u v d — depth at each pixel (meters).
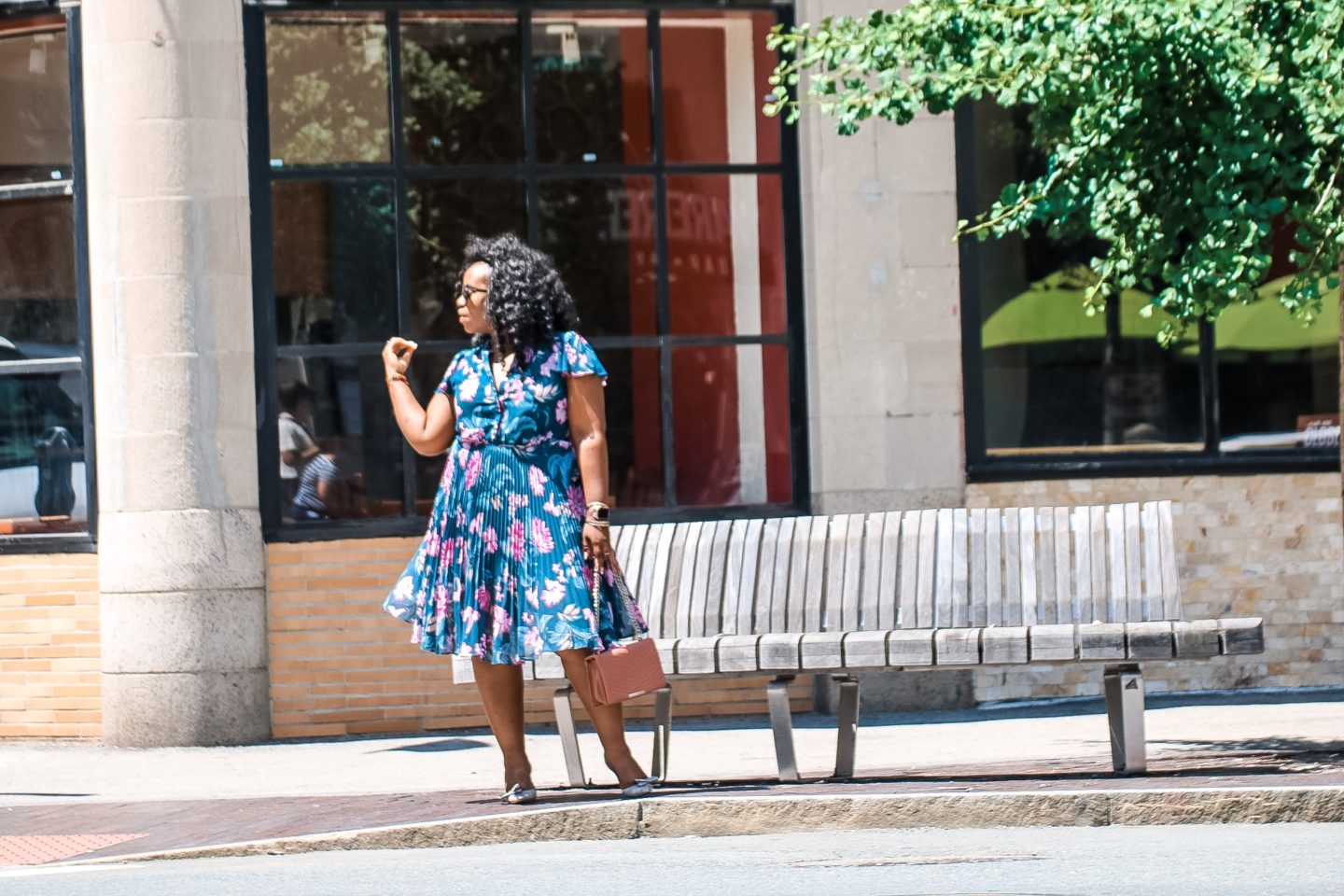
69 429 17.36
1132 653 10.84
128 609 16.56
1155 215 12.27
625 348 17.55
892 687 17.19
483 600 10.71
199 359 16.58
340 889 8.54
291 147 17.22
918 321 17.38
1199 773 11.08
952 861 8.88
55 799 13.19
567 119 17.55
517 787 11.01
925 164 17.39
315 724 16.92
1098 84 12.15
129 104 16.58
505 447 10.75
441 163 17.41
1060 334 17.73
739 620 12.02
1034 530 11.84
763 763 13.42
